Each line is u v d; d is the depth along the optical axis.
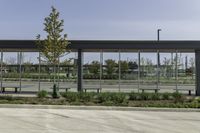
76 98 20.34
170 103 19.03
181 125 12.42
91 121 13.08
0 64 26.62
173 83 28.14
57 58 23.67
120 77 27.06
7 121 12.72
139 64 26.94
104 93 20.75
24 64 27.88
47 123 12.37
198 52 25.06
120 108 17.27
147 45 25.09
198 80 24.97
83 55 26.78
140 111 16.89
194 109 17.19
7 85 27.77
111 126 11.93
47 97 21.70
